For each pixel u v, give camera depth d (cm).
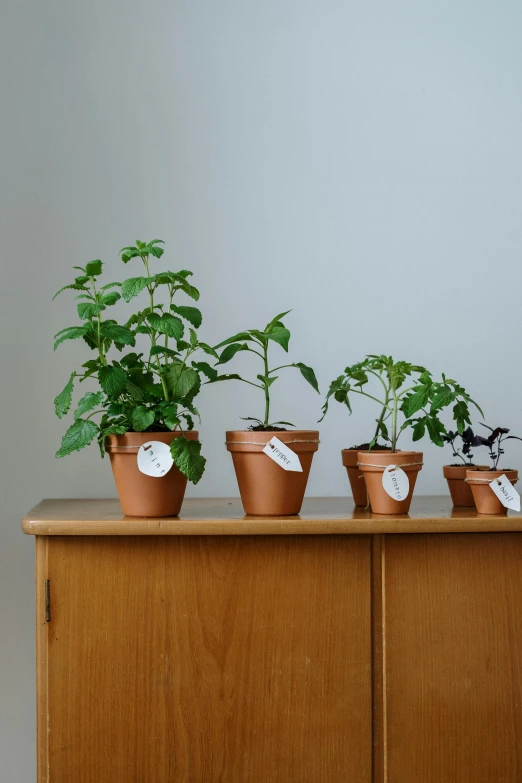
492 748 142
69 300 192
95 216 193
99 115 194
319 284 199
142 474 140
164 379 144
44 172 192
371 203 201
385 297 201
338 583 140
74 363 192
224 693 137
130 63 196
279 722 138
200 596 138
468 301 202
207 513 151
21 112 192
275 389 197
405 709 141
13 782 185
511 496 148
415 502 178
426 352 201
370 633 140
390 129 202
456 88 203
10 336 190
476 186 203
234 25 198
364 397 199
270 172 198
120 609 136
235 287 196
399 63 202
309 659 139
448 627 142
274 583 139
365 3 202
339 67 201
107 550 136
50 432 191
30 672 187
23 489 190
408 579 142
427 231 202
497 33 203
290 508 147
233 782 137
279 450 143
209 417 195
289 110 199
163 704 136
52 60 194
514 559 144
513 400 203
